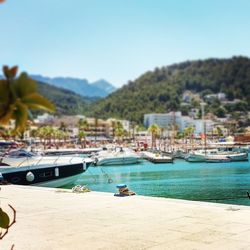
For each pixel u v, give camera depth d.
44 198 15.14
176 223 10.08
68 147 112.00
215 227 9.58
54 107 1.49
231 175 49.19
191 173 52.62
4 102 1.45
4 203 14.02
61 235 9.06
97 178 46.16
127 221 10.47
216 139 152.75
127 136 169.00
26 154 29.23
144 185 39.19
